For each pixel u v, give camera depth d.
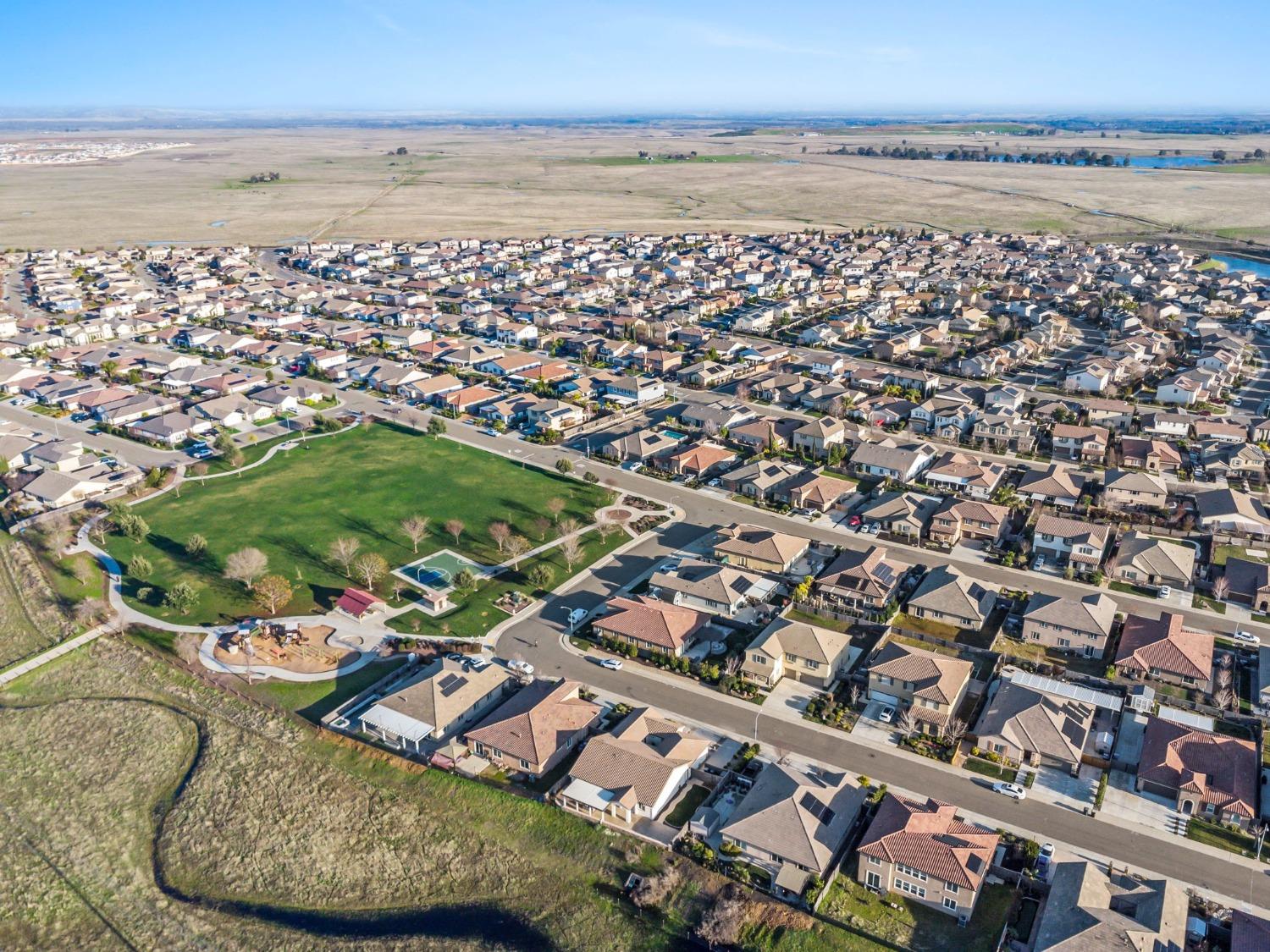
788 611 103.19
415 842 72.50
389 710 83.81
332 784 78.38
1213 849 68.69
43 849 74.56
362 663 94.00
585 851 69.88
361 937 64.75
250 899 69.00
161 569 113.56
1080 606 95.44
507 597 105.75
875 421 162.88
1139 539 112.19
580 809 73.44
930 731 82.00
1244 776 72.75
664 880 65.94
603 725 84.00
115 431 161.75
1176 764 74.75
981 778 76.56
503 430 162.38
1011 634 97.88
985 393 171.88
